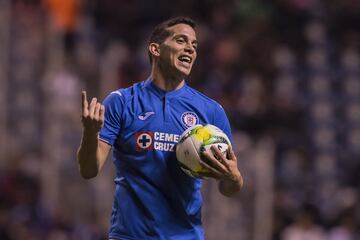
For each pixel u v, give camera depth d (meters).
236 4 63.75
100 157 21.67
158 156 21.97
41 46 53.94
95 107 20.75
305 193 53.94
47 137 49.38
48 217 45.66
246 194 48.56
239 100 57.03
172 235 22.02
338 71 63.38
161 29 22.47
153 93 22.41
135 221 21.95
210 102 22.78
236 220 48.06
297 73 62.34
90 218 47.66
